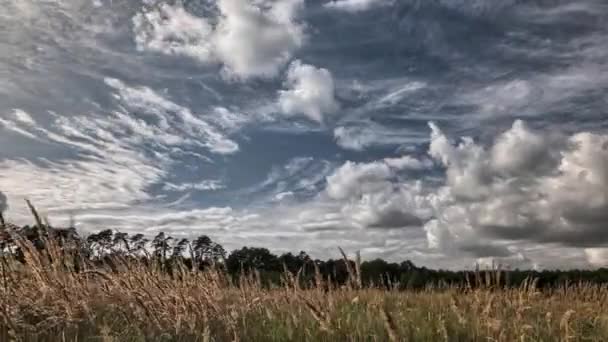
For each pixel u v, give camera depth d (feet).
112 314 23.89
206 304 25.30
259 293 28.78
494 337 22.68
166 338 22.03
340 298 25.62
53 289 22.62
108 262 26.27
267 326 24.71
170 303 24.54
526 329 24.06
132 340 20.77
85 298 23.43
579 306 33.63
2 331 18.81
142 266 26.71
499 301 27.94
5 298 19.94
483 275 29.58
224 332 23.15
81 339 20.10
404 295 33.81
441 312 28.40
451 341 23.03
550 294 38.24
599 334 26.32
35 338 19.07
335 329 22.70
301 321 24.11
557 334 24.90
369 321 23.31
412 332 23.84
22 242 22.07
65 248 24.53
